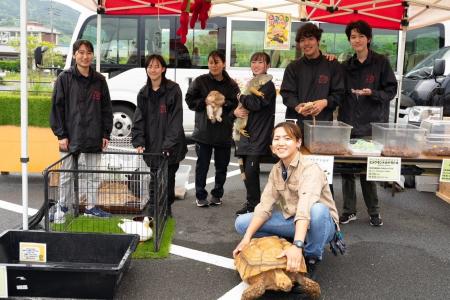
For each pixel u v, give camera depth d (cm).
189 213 524
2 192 603
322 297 333
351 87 477
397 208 559
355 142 436
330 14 610
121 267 307
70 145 454
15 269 302
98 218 466
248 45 868
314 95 447
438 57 818
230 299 329
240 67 871
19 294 305
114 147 645
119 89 875
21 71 369
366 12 586
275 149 342
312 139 398
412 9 592
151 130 461
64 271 302
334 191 635
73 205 466
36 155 638
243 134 470
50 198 459
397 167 388
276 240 334
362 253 417
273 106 465
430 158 393
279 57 869
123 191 470
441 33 866
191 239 444
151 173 389
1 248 348
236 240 443
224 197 593
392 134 397
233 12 648
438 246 438
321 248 336
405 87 807
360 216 526
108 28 868
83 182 469
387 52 873
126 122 888
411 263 397
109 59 874
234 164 794
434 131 431
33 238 359
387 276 371
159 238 413
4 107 629
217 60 505
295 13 709
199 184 543
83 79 448
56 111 450
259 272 307
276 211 362
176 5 579
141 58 874
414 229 485
